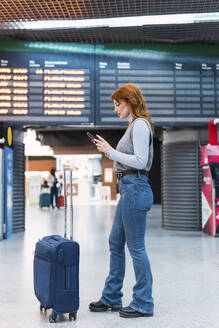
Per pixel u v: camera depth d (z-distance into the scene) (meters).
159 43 5.87
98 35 5.51
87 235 5.80
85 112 5.73
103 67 5.79
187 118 5.85
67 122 5.70
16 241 5.18
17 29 5.13
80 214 10.33
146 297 2.16
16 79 5.68
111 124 5.73
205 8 4.59
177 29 5.25
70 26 5.06
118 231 2.28
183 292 2.65
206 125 5.86
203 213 6.13
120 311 2.17
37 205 17.95
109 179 21.27
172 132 6.48
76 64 5.77
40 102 5.68
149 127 2.22
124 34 5.46
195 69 5.90
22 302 2.44
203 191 6.13
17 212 6.23
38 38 5.66
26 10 4.60
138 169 2.18
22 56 5.71
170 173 6.50
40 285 2.20
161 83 5.84
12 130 5.95
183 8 4.60
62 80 5.74
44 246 2.19
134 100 2.26
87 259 3.86
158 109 5.82
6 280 3.01
